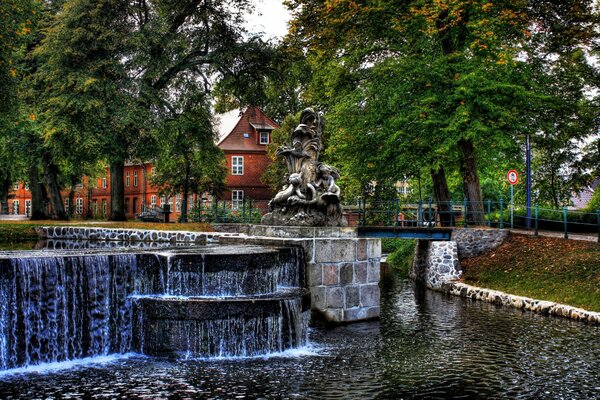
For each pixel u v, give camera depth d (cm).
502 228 2798
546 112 2811
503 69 2614
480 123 2511
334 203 1966
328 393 1151
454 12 2541
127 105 3816
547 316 1947
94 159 4038
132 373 1253
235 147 5975
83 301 1375
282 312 1464
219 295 1478
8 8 2889
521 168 3120
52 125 3700
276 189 5244
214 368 1301
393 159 2920
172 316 1380
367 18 2828
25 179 4972
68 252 1566
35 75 3909
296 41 3089
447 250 2653
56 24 3884
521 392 1178
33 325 1305
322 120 2031
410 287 2725
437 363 1373
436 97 2612
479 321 1864
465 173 2919
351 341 1587
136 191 7306
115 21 3872
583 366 1357
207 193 5638
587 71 3225
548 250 2433
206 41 4125
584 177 3628
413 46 2858
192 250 1652
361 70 3036
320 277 1803
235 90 4388
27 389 1137
